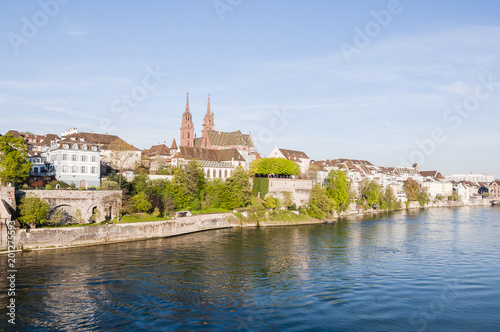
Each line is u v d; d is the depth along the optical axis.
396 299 56.78
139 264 73.62
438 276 68.50
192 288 60.16
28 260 74.62
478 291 60.56
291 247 92.94
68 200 95.56
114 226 96.69
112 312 50.22
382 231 123.31
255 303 54.41
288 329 46.44
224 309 52.03
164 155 192.38
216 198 140.88
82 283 61.38
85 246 90.00
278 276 67.38
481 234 117.75
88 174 118.06
